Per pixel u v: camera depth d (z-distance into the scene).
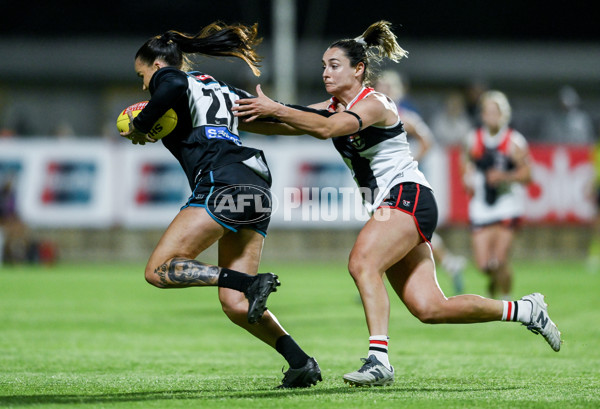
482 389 18.06
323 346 26.36
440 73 86.50
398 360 23.39
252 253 18.28
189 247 17.36
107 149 62.31
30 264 62.62
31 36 95.31
